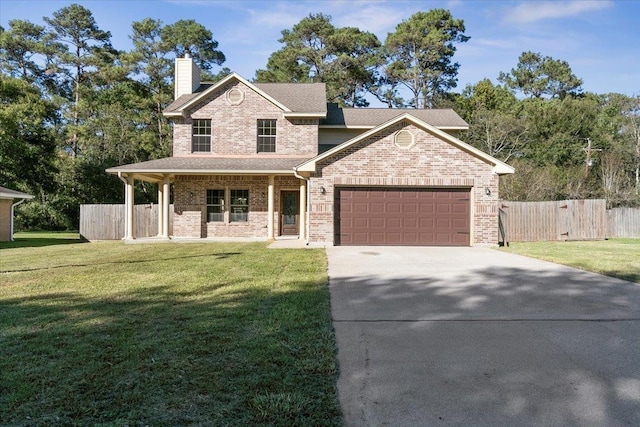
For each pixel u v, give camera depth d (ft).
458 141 46.75
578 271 29.53
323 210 47.37
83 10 125.49
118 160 109.91
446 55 146.10
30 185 92.27
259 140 62.03
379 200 47.85
